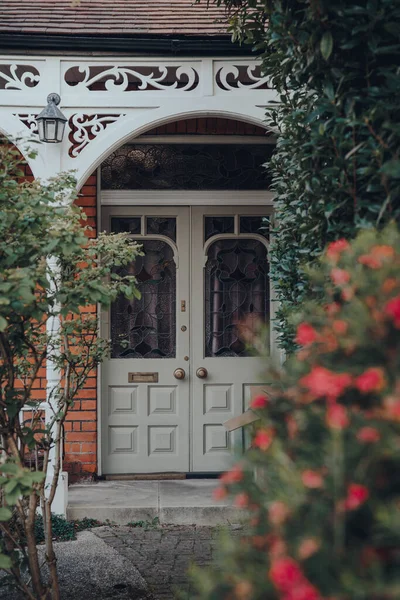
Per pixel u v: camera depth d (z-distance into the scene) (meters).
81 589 4.68
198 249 7.39
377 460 1.86
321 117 3.45
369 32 3.05
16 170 3.89
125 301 7.35
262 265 7.42
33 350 3.77
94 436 7.02
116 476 7.23
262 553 2.03
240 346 7.42
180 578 4.88
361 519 1.89
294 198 4.26
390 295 2.15
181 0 7.13
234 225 7.41
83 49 5.96
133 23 6.27
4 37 5.89
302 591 1.68
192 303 7.38
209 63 6.00
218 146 7.34
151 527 6.09
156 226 7.39
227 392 7.39
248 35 4.51
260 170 7.35
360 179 3.15
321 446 1.97
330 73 3.26
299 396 2.17
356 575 1.74
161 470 7.30
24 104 5.96
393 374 2.02
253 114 5.98
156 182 7.31
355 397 2.09
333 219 3.28
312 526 1.84
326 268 2.83
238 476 2.19
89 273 3.82
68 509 6.14
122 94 5.99
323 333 2.26
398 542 1.79
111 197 7.27
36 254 3.54
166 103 5.99
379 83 3.21
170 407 7.34
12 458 3.38
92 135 6.16
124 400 7.30
